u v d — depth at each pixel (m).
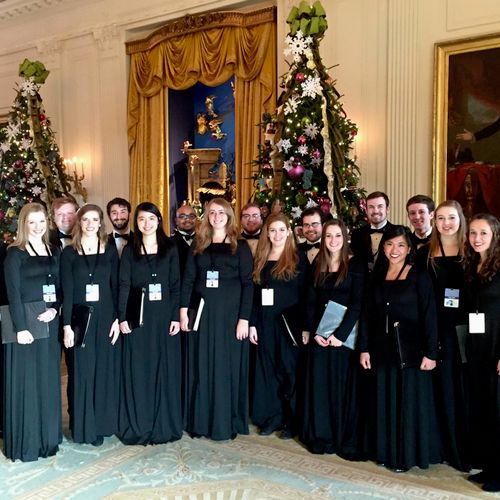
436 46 6.28
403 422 3.40
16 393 3.64
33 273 3.65
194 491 3.25
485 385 3.25
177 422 4.00
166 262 3.95
